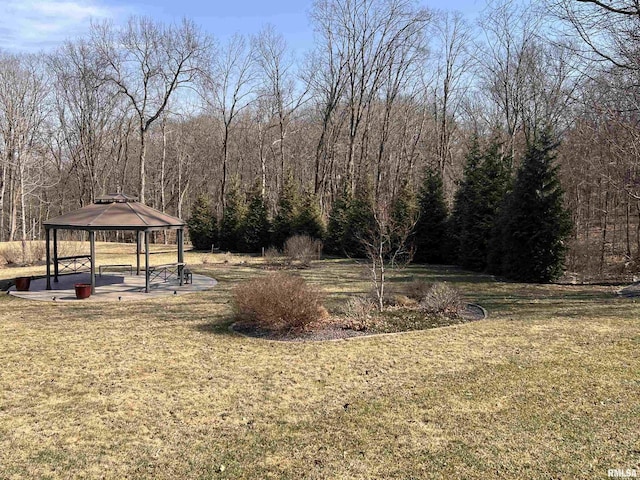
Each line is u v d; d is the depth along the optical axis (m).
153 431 4.93
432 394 5.75
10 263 22.34
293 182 28.58
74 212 15.20
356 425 4.97
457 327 9.22
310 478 3.99
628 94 12.24
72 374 6.70
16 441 4.73
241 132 43.25
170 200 44.94
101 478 4.05
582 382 5.95
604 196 21.45
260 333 8.99
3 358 7.46
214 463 4.27
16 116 30.20
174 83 30.27
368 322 9.40
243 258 25.36
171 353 7.69
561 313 10.24
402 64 29.94
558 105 23.38
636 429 4.66
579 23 11.84
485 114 34.28
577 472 3.95
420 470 4.07
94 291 14.04
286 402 5.63
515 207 16.34
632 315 9.75
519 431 4.71
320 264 21.97
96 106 36.62
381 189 32.19
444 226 22.53
